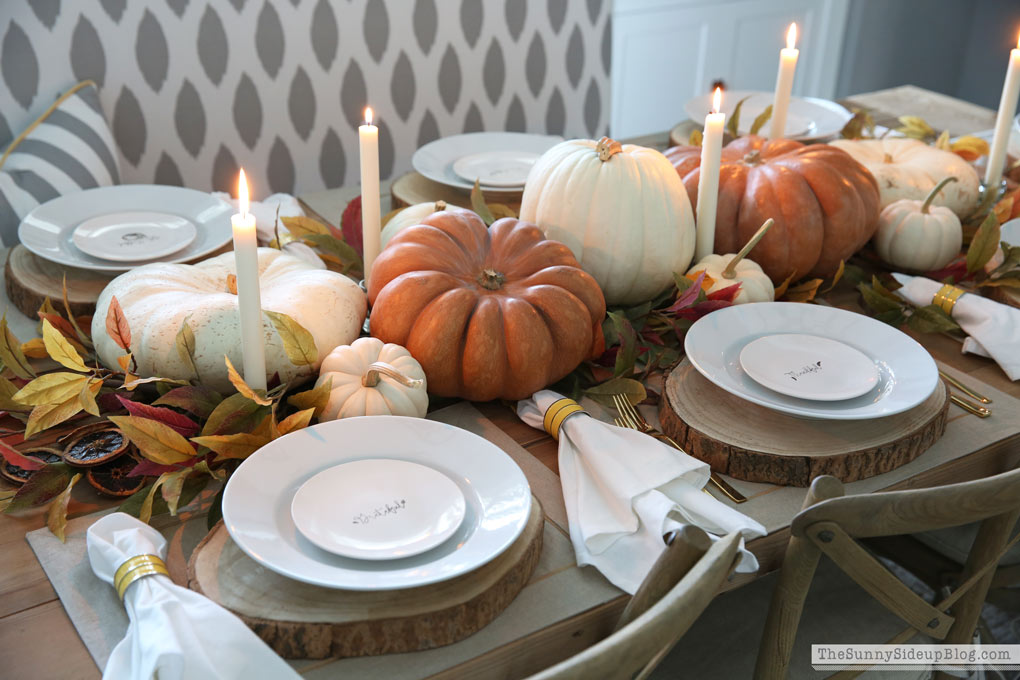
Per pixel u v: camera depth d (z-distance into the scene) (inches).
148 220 47.1
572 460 32.1
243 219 29.2
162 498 29.1
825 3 125.6
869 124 62.2
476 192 44.8
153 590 24.3
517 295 35.0
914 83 141.0
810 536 26.8
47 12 65.6
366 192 38.8
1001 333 40.3
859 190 44.2
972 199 51.3
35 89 66.8
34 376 34.3
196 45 71.8
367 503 27.2
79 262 41.8
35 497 29.8
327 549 25.1
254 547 24.9
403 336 34.4
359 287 38.2
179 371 33.3
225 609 24.1
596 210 39.6
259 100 76.0
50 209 46.5
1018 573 43.1
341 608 24.6
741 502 31.4
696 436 32.9
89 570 27.2
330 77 78.0
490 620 25.9
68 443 32.4
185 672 21.8
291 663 24.6
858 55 132.2
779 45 124.8
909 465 33.5
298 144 79.4
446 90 83.6
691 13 113.6
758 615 38.2
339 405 32.1
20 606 26.0
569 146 41.6
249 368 31.1
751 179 44.2
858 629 37.0
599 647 21.2
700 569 23.1
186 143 74.7
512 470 28.4
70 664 24.2
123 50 69.5
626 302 42.6
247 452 30.1
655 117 119.2
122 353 33.8
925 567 45.4
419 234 36.4
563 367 35.7
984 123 70.0
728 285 40.7
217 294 35.0
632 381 36.0
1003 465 36.4
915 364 35.1
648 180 39.8
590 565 28.1
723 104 66.9
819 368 35.1
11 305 42.3
